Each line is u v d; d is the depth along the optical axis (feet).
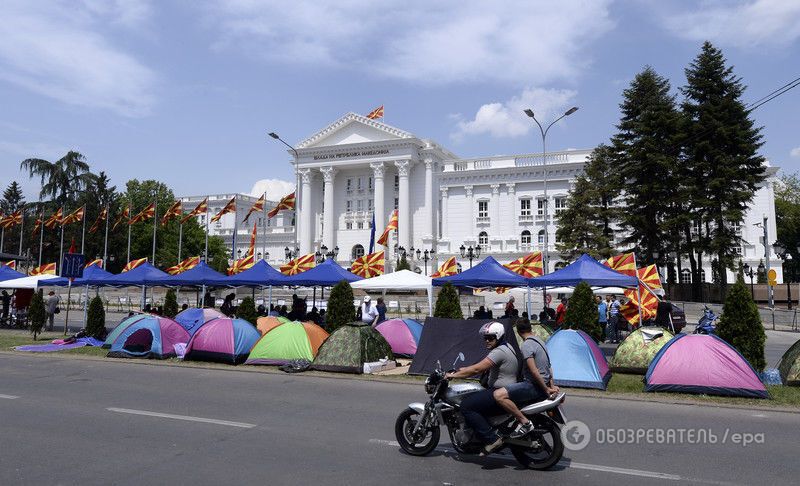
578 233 161.38
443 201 235.40
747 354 44.27
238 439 25.98
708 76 157.38
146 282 81.66
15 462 22.11
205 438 26.12
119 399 35.81
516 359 23.13
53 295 87.97
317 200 286.66
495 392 22.39
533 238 219.61
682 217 150.00
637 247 163.02
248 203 356.79
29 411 31.91
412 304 166.91
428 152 265.75
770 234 188.75
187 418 30.37
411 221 266.16
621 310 85.10
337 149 272.31
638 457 23.82
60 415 30.86
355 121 271.49
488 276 65.57
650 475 21.26
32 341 71.72
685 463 22.94
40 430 27.43
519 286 66.28
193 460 22.56
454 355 47.47
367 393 39.60
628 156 162.50
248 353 54.70
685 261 201.05
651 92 164.76
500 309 147.84
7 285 87.35
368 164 266.77
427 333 49.34
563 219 164.45
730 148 152.97
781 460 23.48
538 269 77.20
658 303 74.59
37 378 44.65
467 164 235.61
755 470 21.99
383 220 264.31
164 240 283.18
